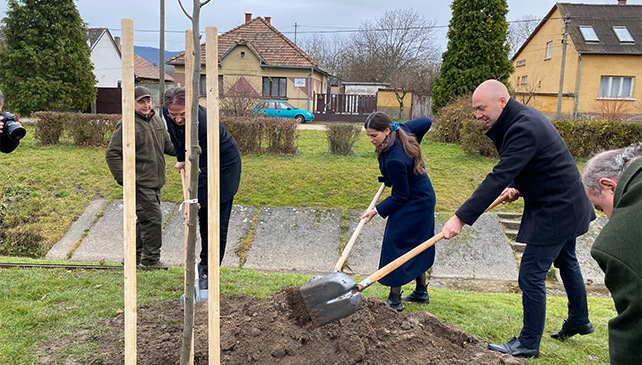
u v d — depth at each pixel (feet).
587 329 11.62
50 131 38.86
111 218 26.89
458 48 57.26
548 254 10.58
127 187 6.70
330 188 30.55
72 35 65.82
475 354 10.14
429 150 40.52
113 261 22.85
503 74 56.03
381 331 10.34
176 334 10.42
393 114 86.79
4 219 26.14
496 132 10.96
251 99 53.42
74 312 11.74
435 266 23.11
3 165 32.48
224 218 12.91
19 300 12.51
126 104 6.48
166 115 12.09
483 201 10.03
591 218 10.85
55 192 29.25
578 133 37.04
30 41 63.16
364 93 118.01
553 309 14.92
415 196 12.97
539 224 10.54
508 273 22.57
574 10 82.89
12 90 63.26
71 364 9.20
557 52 83.15
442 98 58.39
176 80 86.94
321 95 88.43
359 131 38.68
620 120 41.14
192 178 7.04
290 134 37.63
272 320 10.42
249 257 23.75
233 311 11.91
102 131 38.73
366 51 147.74
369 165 34.88
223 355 9.53
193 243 7.18
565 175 10.25
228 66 87.76
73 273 15.46
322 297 9.11
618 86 77.25
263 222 26.81
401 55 143.54
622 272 5.10
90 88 68.33
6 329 10.59
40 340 10.18
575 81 77.46
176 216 27.20
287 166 34.19
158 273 15.84
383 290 16.24
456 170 33.81
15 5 61.77
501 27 55.88
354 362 9.23
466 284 21.45
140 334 10.43
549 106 78.95
